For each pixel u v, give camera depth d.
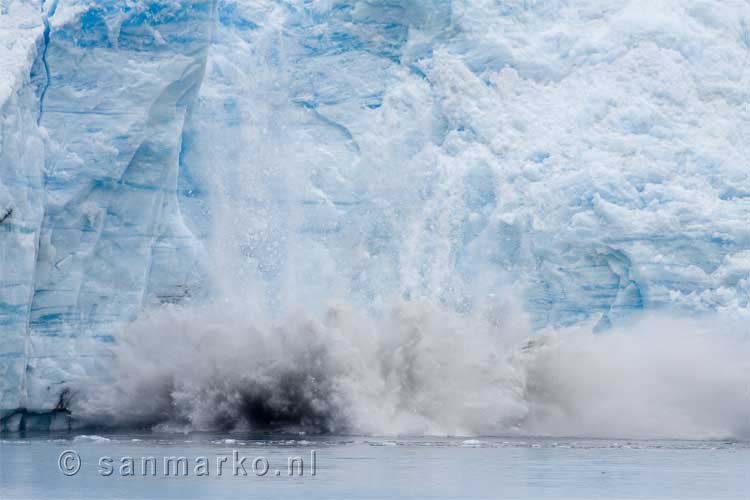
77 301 103.44
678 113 120.12
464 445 82.75
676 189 114.62
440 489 53.88
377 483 56.50
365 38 124.31
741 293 111.38
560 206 115.62
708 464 68.88
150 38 106.19
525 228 116.38
